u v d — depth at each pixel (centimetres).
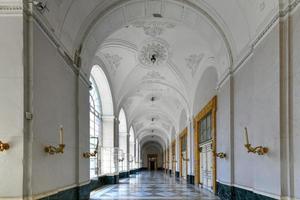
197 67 1301
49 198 505
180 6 801
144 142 4462
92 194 1037
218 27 777
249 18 614
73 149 700
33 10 446
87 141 841
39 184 458
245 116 665
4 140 418
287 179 448
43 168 479
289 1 456
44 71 492
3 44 431
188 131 1588
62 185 598
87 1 659
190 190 1198
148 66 1338
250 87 630
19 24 432
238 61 714
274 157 477
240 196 696
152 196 977
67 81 650
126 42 1166
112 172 1536
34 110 444
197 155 1422
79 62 731
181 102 1750
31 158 430
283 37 468
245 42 665
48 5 497
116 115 1564
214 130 991
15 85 427
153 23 1026
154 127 3181
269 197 495
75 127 720
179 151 2194
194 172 1514
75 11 629
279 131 459
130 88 1555
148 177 2316
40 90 471
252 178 606
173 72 1382
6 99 425
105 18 774
